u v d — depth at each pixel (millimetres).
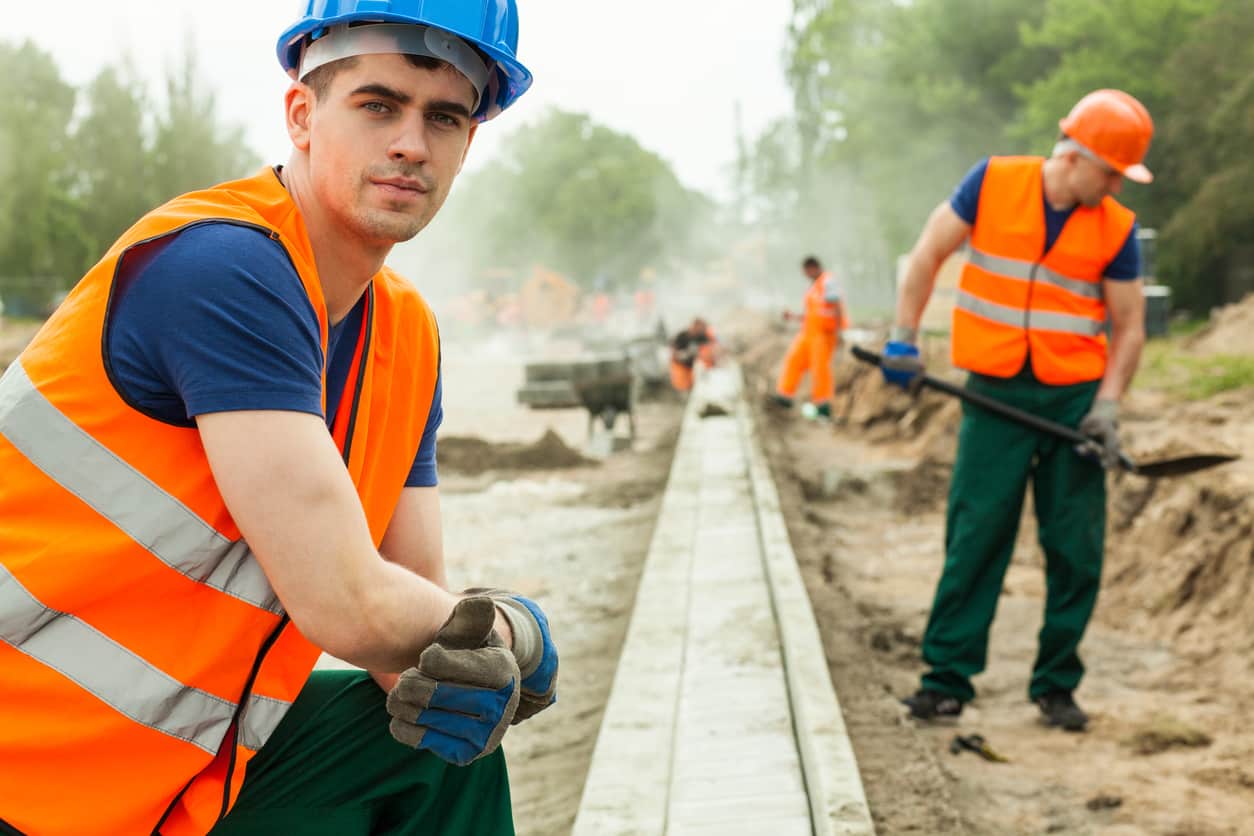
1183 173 26703
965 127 35031
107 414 1488
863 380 15172
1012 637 5637
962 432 4520
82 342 1488
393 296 1799
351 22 1583
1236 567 5492
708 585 5688
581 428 15758
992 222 4359
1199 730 4242
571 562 7617
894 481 9820
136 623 1521
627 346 18969
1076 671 4461
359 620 1526
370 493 1791
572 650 5715
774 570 5676
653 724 3867
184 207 1556
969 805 3707
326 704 1805
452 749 1590
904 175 36562
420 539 1960
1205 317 26344
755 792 3268
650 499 10078
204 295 1463
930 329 16516
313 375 1538
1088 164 4211
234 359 1465
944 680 4512
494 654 1590
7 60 65750
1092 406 4445
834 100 47688
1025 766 4051
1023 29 30781
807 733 3482
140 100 57156
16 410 1506
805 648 4367
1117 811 3648
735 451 10930
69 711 1502
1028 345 4340
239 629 1564
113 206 56219
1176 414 9359
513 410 18062
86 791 1514
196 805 1589
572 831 3107
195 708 1554
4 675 1493
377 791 1774
